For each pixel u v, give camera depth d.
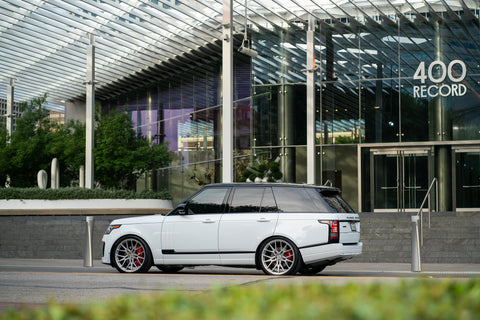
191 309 4.07
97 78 40.41
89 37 31.33
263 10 30.70
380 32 31.03
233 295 4.86
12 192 25.12
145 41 33.00
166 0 27.80
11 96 40.56
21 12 28.22
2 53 34.41
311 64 26.95
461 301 4.25
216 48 35.00
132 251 12.70
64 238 21.30
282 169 32.50
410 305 4.05
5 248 21.73
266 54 33.12
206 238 12.33
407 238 18.81
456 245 18.52
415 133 30.16
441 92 29.80
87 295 8.47
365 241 19.11
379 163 30.70
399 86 30.56
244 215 12.23
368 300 4.25
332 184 31.34
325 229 11.85
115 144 35.31
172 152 40.81
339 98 31.62
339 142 31.44
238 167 34.16
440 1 29.39
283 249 11.97
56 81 40.88
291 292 5.02
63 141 36.53
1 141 37.34
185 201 12.66
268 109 32.94
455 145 29.50
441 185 29.59
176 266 13.53
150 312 4.00
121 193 26.42
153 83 42.81
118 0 27.42
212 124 38.00
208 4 27.78
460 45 29.56
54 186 29.95
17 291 8.94
